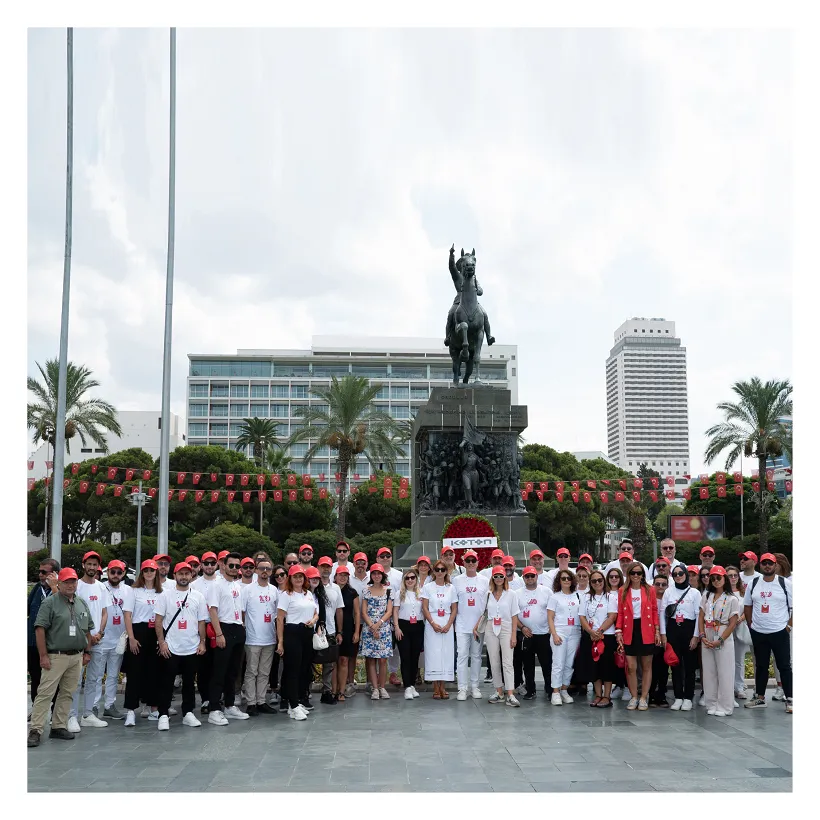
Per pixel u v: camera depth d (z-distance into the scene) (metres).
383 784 8.41
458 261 25.12
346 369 118.19
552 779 8.59
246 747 10.16
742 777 8.68
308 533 52.94
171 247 22.02
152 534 58.66
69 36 22.28
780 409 43.50
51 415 44.19
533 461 61.72
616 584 13.26
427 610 14.00
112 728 11.49
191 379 114.75
